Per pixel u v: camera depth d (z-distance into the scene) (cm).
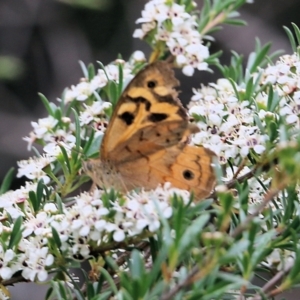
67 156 70
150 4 73
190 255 65
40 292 112
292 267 65
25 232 67
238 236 65
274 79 70
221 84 72
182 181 68
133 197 67
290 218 67
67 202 71
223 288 63
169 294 63
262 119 69
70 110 73
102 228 66
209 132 70
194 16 74
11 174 73
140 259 64
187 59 73
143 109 69
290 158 63
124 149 69
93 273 68
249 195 68
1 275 67
